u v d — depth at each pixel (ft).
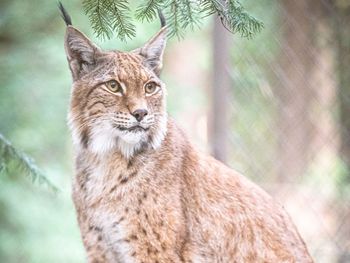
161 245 29.94
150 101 30.22
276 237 31.22
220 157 40.63
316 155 40.57
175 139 31.09
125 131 29.76
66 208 64.23
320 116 40.45
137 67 30.19
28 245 62.64
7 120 63.72
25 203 63.21
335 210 40.32
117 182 30.22
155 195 30.01
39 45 66.90
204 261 30.60
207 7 27.53
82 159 30.89
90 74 30.42
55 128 66.44
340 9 40.34
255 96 40.86
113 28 28.22
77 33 30.32
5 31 67.10
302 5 40.75
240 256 30.96
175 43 79.71
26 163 31.96
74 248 63.57
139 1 37.01
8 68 65.87
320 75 40.45
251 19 27.94
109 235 30.53
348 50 40.24
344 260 39.58
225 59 40.83
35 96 66.39
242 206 31.17
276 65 40.75
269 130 40.86
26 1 64.75
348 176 40.24
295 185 40.73
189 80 84.64
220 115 40.86
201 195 30.83
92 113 30.22
